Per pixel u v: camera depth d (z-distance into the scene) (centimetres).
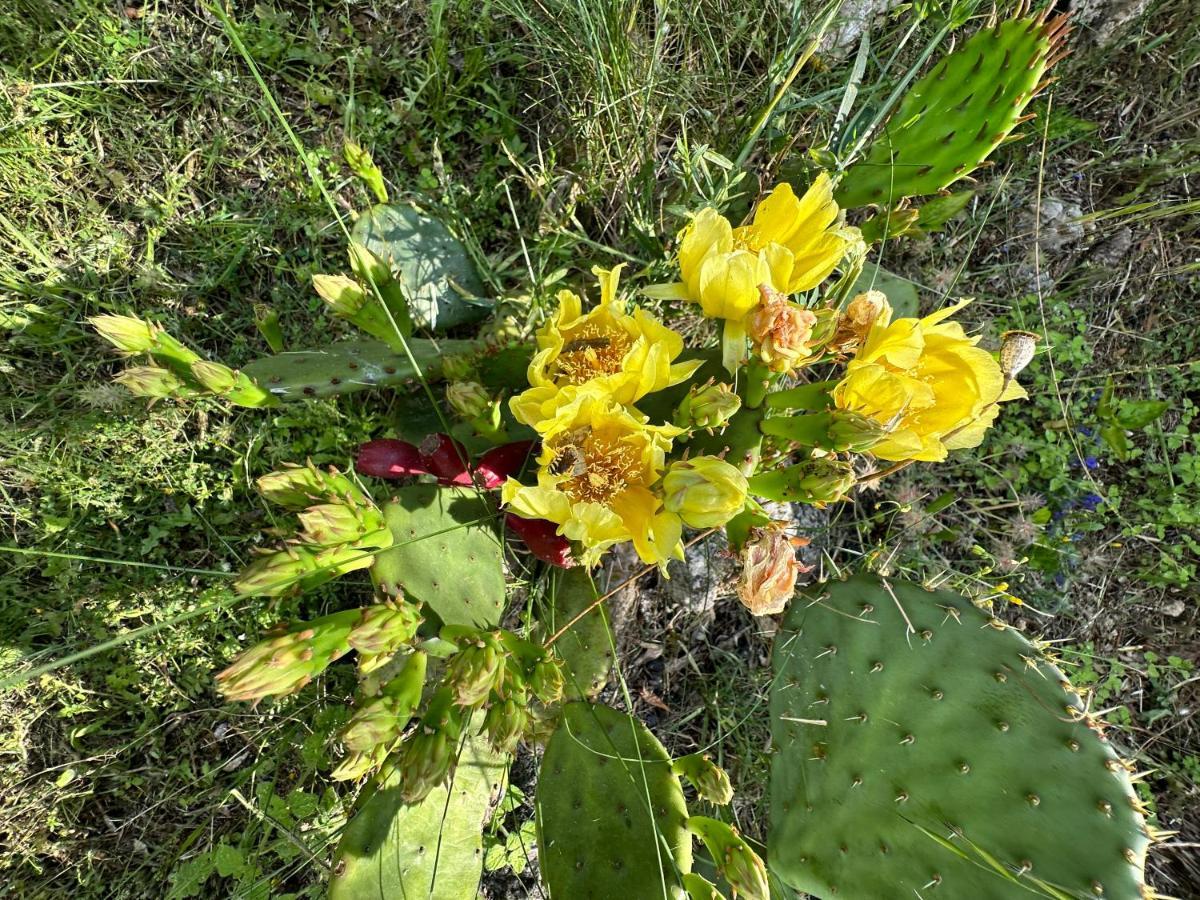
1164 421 68
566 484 40
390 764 44
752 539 40
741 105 64
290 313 64
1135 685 68
